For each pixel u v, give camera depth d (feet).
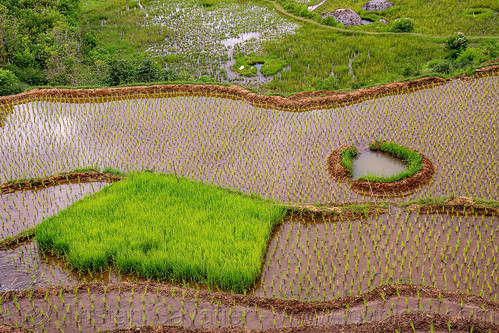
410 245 32.86
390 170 43.60
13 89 63.82
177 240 32.78
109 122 53.47
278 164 44.73
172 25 104.01
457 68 67.97
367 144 47.67
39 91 60.90
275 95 58.34
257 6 118.11
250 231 33.71
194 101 58.13
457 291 27.37
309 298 28.32
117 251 31.60
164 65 82.48
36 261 32.48
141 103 58.13
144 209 36.73
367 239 33.86
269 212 35.99
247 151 47.01
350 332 24.32
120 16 110.01
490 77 60.54
